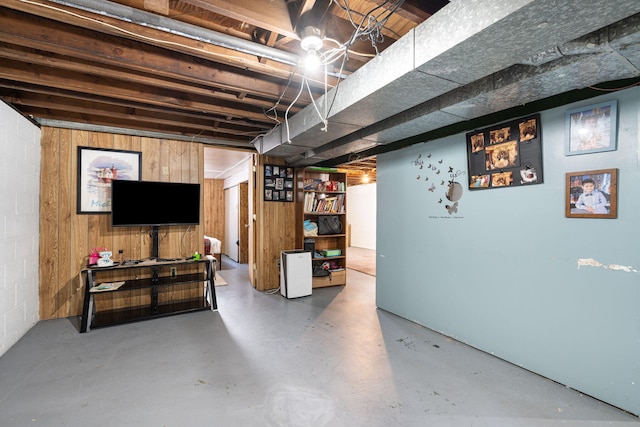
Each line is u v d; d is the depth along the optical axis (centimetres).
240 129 389
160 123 358
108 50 200
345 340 286
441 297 301
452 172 290
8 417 176
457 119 250
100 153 356
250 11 165
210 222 886
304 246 476
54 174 337
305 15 174
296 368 234
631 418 178
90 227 353
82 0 152
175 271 390
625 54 150
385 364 241
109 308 359
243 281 524
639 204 177
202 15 188
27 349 263
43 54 210
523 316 234
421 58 161
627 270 182
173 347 270
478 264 266
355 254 896
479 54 151
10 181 269
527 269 231
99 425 171
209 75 236
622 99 183
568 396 199
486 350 261
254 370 231
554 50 153
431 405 190
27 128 301
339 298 427
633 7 116
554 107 213
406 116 255
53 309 338
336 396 199
